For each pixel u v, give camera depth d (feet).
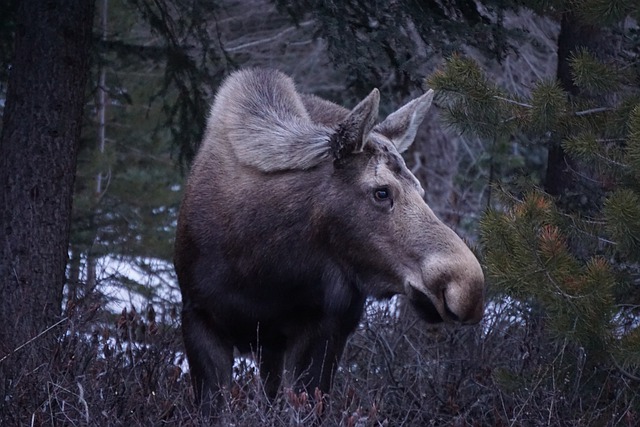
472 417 47.47
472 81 48.67
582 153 46.50
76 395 38.37
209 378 41.27
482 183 92.68
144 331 45.91
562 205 51.19
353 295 39.60
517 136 55.06
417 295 36.65
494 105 48.62
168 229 87.40
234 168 40.93
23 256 49.85
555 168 57.82
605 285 42.22
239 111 42.27
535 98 48.11
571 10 49.90
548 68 91.71
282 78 44.52
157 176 89.97
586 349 43.68
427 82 49.19
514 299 47.91
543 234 43.60
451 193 96.84
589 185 51.75
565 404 45.16
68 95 50.98
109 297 61.52
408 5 50.88
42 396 39.63
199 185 41.75
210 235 40.55
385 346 52.24
